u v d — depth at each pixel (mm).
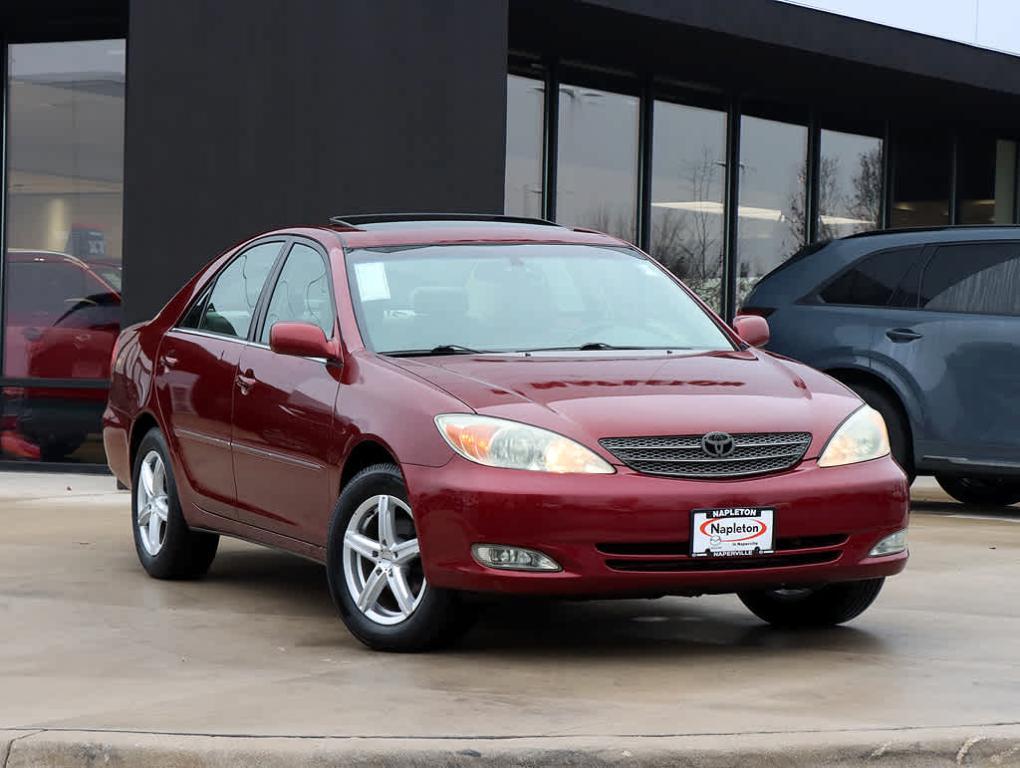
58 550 9109
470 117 13281
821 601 6754
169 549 8008
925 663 6125
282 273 7570
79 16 14516
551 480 5855
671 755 4664
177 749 4750
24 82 14695
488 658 6172
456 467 5961
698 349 7098
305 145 12828
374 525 6477
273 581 8141
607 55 15758
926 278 11312
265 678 5797
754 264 17750
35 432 14312
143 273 12625
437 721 5090
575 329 7043
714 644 6516
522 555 5871
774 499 6020
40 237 14633
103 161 14508
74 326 14508
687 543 5918
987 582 8148
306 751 4684
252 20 12719
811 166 18250
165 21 12633
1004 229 11195
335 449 6539
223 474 7496
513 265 7336
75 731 4922
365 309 6898
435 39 13172
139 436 8484
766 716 5172
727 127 17453
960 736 4840
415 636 6180
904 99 17859
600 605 7473
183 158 12648
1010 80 17203
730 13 14414
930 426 11109
